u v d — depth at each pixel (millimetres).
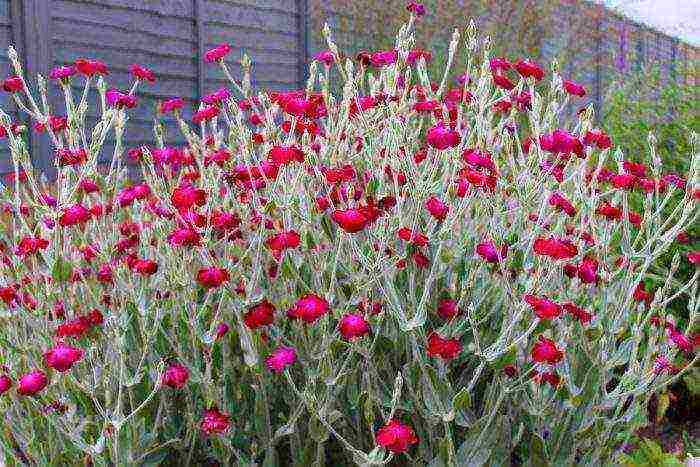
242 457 2082
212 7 6605
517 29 9078
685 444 2900
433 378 2000
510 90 2820
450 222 2066
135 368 2209
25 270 2344
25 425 2029
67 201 2141
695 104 4891
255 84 7184
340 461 2227
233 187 2484
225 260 2236
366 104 2615
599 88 11820
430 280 1970
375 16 8242
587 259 2570
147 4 5906
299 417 2148
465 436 2193
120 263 2211
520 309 1942
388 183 2525
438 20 8336
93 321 2045
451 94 3002
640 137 4770
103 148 5453
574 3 10781
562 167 2717
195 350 2102
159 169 3037
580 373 2289
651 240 2266
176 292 2229
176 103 2729
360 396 1995
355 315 1860
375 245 2236
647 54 13953
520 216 2371
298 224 2318
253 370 2014
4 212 2785
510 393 2180
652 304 2205
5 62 4797
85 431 2037
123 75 5746
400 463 2172
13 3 4820
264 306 1960
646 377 2176
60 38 5227
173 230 2377
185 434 2191
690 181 2236
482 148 2578
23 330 2166
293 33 7652
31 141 4871
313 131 2422
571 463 2131
